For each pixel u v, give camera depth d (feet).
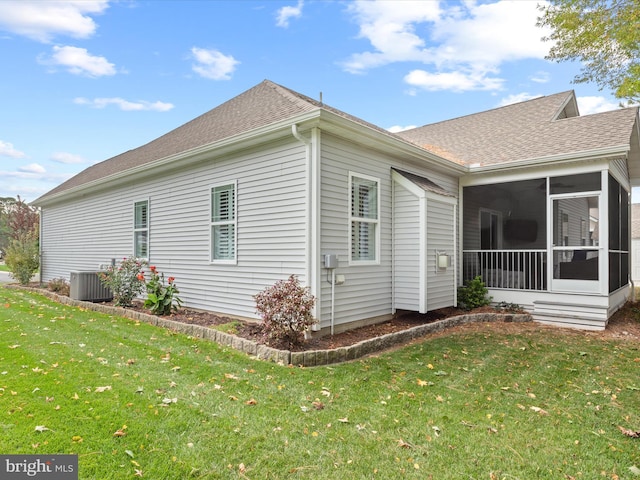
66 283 38.96
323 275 18.81
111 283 26.84
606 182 23.40
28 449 8.22
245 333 18.67
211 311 24.23
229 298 22.97
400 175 23.07
